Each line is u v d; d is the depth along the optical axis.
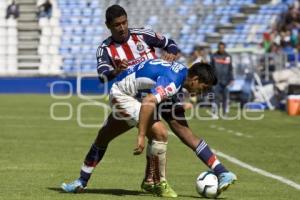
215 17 97.88
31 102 73.06
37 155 31.41
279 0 97.06
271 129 46.75
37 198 19.72
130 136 41.41
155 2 100.94
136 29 21.05
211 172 20.38
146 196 20.39
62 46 97.12
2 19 97.31
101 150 20.95
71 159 30.03
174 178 24.83
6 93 91.25
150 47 21.03
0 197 19.83
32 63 96.44
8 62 96.50
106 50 20.75
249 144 37.31
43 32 97.69
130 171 26.52
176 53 21.16
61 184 22.75
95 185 22.84
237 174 26.02
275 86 66.94
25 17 98.19
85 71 95.19
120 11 20.50
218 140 39.41
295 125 49.84
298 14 89.31
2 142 36.97
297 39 80.88
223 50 56.44
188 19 98.94
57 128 46.12
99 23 98.56
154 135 20.09
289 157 31.56
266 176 25.52
